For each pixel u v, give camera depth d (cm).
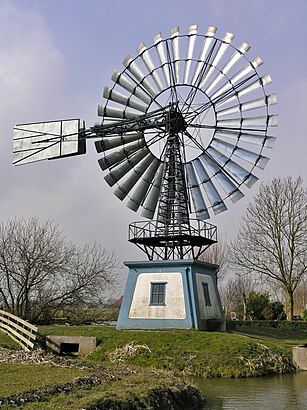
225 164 2883
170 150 2894
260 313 5138
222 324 2689
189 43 2939
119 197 3053
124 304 2733
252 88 2783
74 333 2497
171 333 2338
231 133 2878
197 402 1416
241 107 2823
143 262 2748
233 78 2833
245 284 6419
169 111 2852
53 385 1211
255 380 1884
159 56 2977
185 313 2589
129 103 3008
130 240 2898
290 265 4106
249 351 2116
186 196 2870
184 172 2912
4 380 1296
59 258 4094
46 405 1045
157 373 1589
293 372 2130
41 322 3994
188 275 2664
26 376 1375
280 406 1396
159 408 1241
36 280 4003
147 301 2684
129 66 3048
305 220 4112
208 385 1767
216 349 2111
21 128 2961
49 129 2909
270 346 2259
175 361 2067
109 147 3067
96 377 1385
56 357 1838
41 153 2889
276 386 1744
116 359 2153
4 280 3956
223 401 1478
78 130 2867
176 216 2831
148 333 2362
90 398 1104
